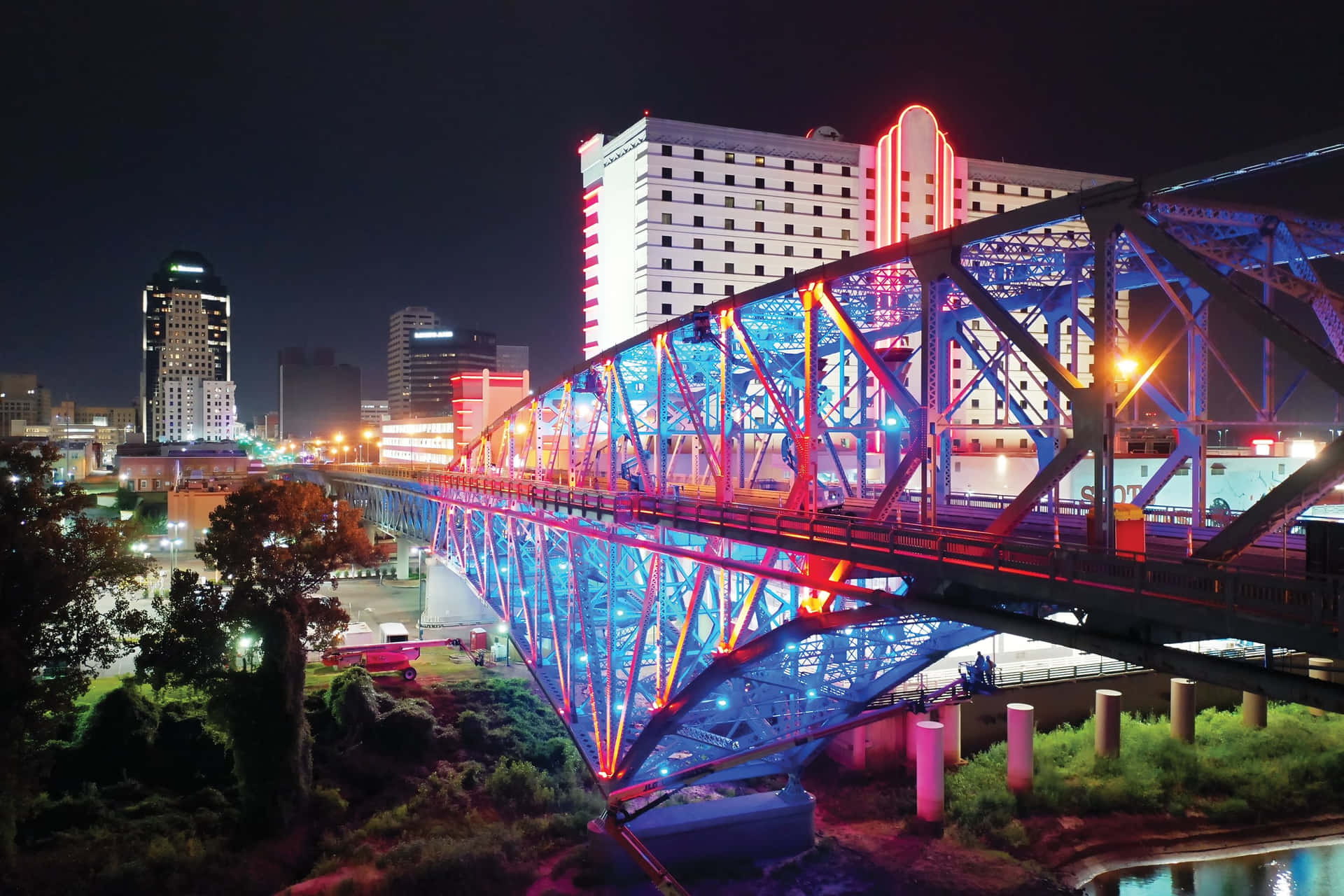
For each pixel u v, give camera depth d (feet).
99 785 140.87
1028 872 130.52
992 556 56.29
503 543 188.44
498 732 168.04
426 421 452.76
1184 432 72.54
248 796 134.51
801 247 322.34
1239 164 45.57
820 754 164.14
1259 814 148.05
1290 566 58.65
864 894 123.85
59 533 130.31
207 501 340.59
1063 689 171.01
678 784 119.24
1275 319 43.37
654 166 305.94
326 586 302.86
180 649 138.21
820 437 104.22
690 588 112.47
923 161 331.57
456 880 120.26
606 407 140.77
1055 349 84.99
